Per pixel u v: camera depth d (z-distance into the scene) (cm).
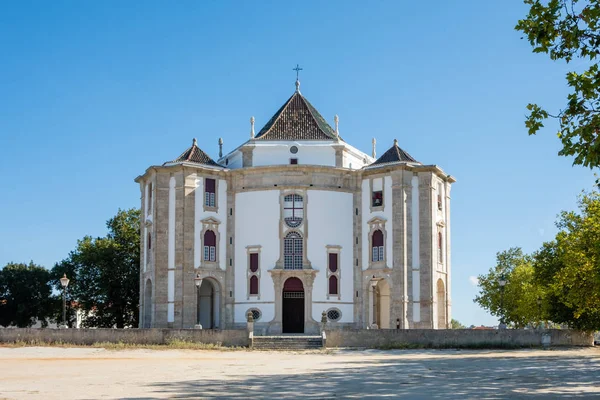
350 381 2838
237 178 6906
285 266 6638
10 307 9031
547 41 2022
